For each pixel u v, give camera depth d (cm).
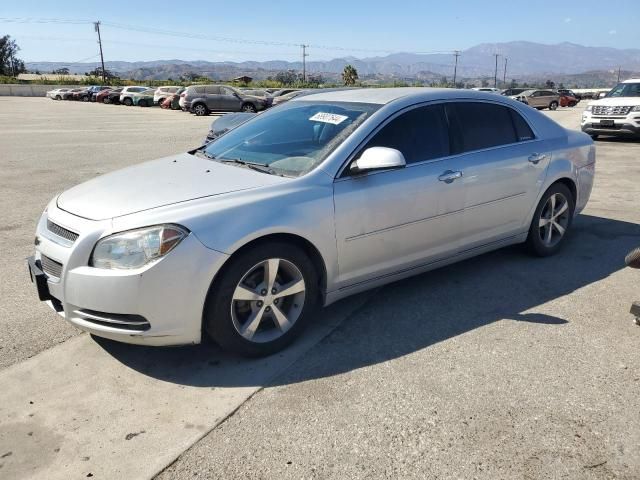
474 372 308
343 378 303
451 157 402
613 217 654
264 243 310
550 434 255
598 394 286
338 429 259
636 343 341
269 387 295
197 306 292
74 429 260
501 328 362
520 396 285
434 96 409
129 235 282
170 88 3719
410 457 240
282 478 229
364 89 448
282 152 372
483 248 441
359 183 349
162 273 280
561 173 480
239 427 261
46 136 1700
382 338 349
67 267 290
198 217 292
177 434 257
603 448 245
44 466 236
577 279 450
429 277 454
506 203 441
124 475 231
